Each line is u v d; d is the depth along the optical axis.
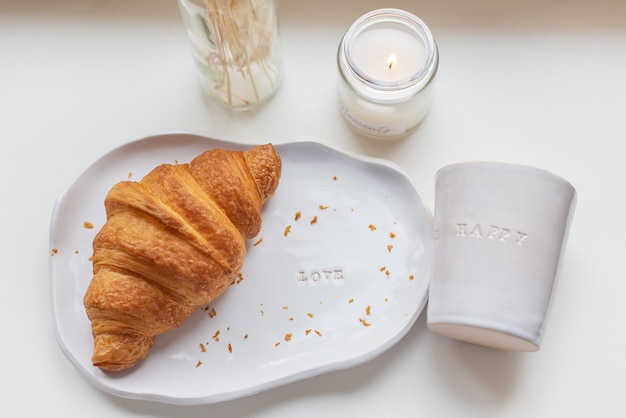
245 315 0.45
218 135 0.47
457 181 0.41
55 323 0.44
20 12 0.50
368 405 0.45
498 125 0.48
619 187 0.47
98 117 0.49
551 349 0.45
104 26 0.50
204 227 0.41
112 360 0.42
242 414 0.44
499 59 0.49
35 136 0.49
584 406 0.44
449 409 0.45
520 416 0.44
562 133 0.48
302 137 0.47
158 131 0.47
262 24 0.43
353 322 0.45
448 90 0.49
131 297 0.41
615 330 0.45
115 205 0.42
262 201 0.44
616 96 0.48
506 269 0.39
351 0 0.50
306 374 0.43
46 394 0.45
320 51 0.50
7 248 0.47
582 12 0.49
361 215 0.46
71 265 0.46
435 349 0.45
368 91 0.44
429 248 0.45
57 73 0.50
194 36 0.44
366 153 0.48
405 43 0.45
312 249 0.46
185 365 0.44
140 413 0.45
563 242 0.40
